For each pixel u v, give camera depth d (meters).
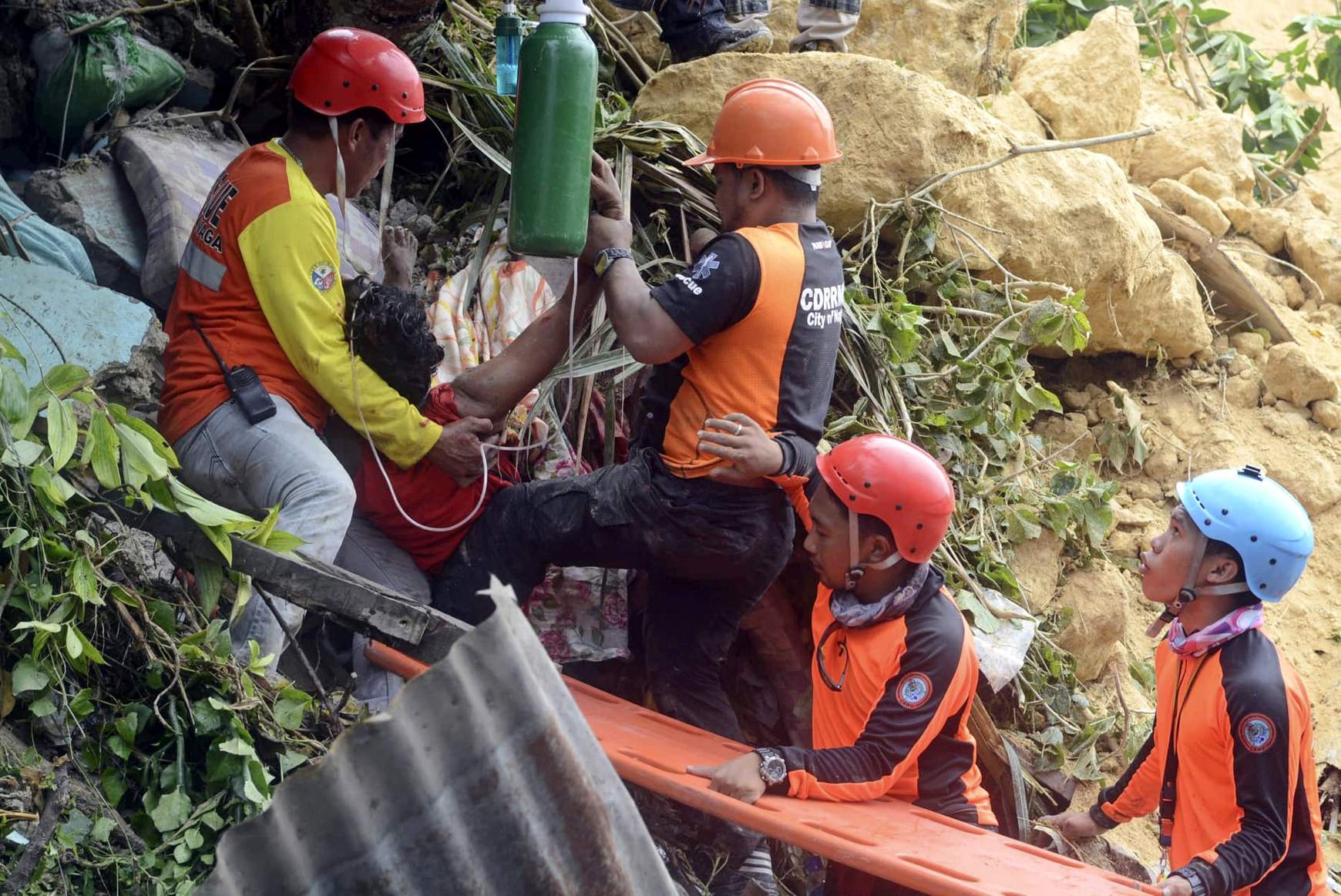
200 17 7.84
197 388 5.74
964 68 10.34
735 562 6.06
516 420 6.88
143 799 4.89
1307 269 11.49
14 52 7.23
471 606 6.16
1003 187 8.79
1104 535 8.45
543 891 2.34
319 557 5.59
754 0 8.80
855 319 7.76
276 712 5.20
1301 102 16.11
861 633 5.54
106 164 7.20
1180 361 10.10
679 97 8.37
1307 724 5.61
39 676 4.72
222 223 5.75
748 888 6.26
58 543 4.80
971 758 5.69
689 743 5.87
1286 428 9.93
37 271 6.14
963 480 8.06
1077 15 14.32
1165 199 11.30
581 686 6.46
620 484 6.04
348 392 5.71
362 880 2.25
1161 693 5.92
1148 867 7.54
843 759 5.36
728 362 5.76
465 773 2.26
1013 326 8.38
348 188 6.11
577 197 5.50
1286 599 9.21
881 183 8.30
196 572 5.10
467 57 8.13
